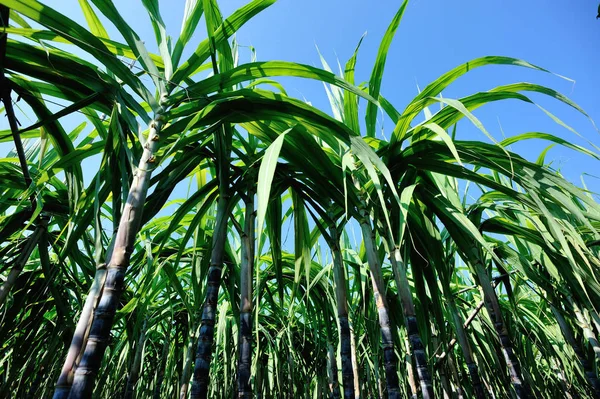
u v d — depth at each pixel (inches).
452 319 84.2
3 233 73.8
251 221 67.6
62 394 34.0
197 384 49.5
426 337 76.8
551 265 87.5
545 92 61.0
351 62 76.7
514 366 71.8
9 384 88.8
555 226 56.9
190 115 57.7
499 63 65.5
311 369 183.3
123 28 54.4
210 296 56.8
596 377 92.3
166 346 159.8
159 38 63.6
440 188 79.1
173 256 103.0
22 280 91.0
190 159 68.9
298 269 75.6
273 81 70.0
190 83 64.0
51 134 70.0
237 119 62.7
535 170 65.1
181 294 95.3
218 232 61.6
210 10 60.8
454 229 80.1
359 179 72.5
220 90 60.3
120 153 53.6
